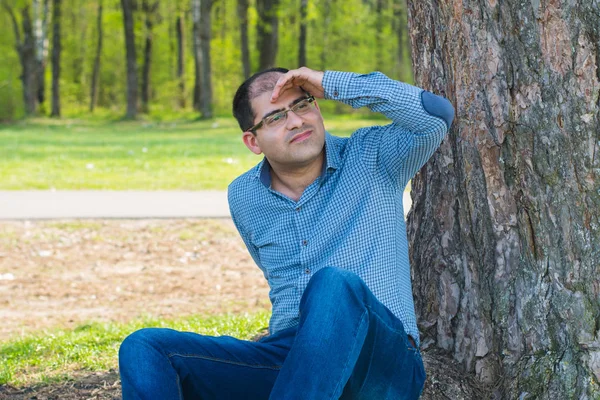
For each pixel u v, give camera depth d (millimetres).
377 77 2930
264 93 3029
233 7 44906
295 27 40094
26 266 8125
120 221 9742
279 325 3141
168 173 14023
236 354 2967
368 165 3016
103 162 15641
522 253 3119
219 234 9289
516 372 3125
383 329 2760
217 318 6070
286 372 2578
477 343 3307
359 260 2949
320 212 3045
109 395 4102
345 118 31234
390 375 2840
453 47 3203
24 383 4391
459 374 3334
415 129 2895
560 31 2902
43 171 14250
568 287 2990
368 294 2734
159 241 9016
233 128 27609
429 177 3508
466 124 3189
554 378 2994
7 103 33125
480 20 3092
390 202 3018
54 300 7059
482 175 3168
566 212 2969
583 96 2889
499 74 3066
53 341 5355
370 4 44688
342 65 41344
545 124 2971
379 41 40719
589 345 2941
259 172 3162
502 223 3146
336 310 2619
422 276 3568
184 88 42625
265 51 32062
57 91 37344
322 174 3059
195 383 2916
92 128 28938
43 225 9523
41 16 40000
